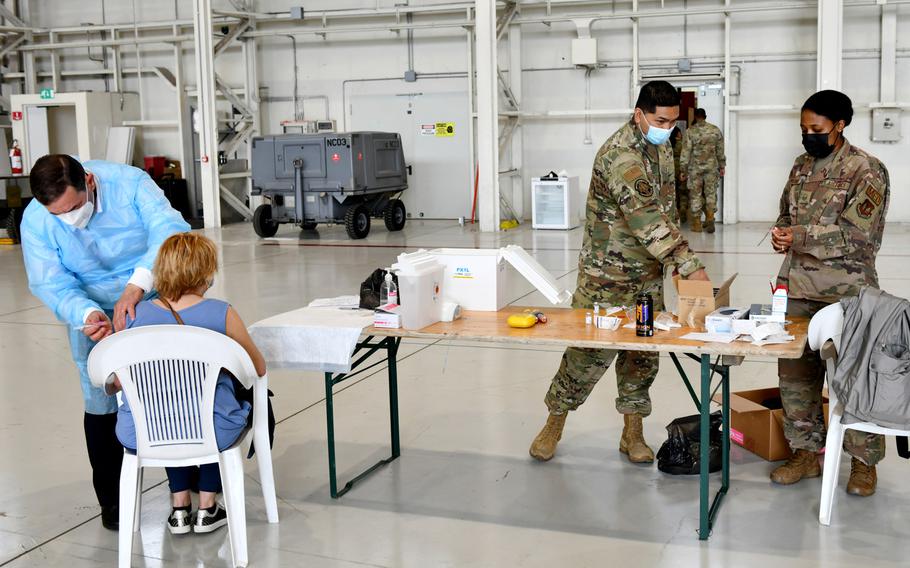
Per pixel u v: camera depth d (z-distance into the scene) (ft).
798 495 10.73
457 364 17.34
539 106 43.01
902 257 28.30
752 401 12.74
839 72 34.83
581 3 41.47
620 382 11.94
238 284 26.81
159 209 10.09
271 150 38.27
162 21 46.73
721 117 40.11
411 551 9.57
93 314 9.55
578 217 41.73
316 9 45.27
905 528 9.72
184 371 8.95
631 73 41.34
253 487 11.54
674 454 11.52
